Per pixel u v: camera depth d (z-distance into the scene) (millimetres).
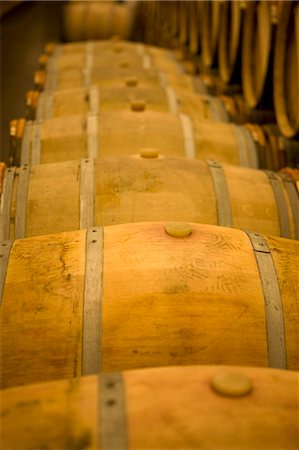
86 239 2650
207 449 1477
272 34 4855
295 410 1638
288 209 3459
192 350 2293
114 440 1503
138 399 1663
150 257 2504
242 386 1679
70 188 3318
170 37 11852
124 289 2365
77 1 14812
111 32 13625
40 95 5500
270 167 4566
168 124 4363
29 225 3195
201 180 3455
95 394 1692
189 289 2391
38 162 4109
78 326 2283
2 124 8852
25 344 2262
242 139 4504
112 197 3293
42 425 1569
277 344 2373
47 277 2441
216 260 2533
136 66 7500
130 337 2273
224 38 6867
